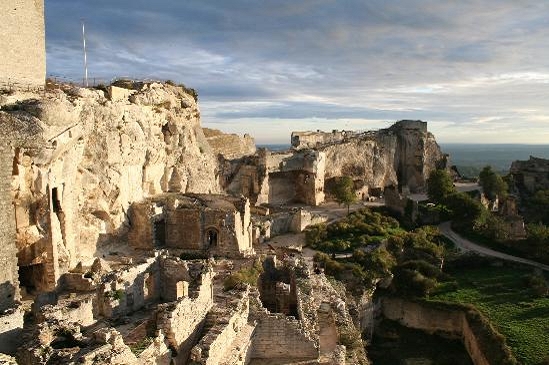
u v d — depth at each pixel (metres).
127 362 24.47
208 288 35.56
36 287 47.62
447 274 75.81
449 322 64.38
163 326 29.45
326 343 41.00
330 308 47.00
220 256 61.94
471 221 94.12
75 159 53.47
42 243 46.66
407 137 131.88
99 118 59.72
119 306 35.31
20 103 45.97
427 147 134.12
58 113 46.78
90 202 58.69
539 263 81.19
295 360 36.62
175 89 82.50
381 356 59.28
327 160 111.69
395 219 96.88
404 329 66.50
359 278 66.44
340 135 129.00
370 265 70.12
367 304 63.25
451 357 59.47
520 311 63.34
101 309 34.88
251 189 98.06
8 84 48.88
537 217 110.75
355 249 77.12
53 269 47.00
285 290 48.72
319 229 82.38
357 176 117.94
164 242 66.00
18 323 28.34
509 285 72.38
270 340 37.06
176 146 77.94
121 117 63.78
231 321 33.69
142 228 64.19
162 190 76.00
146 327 30.73
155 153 71.56
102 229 60.25
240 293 38.88
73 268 51.06
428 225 96.38
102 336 24.62
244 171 98.88
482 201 107.25
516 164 133.88
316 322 42.06
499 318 61.47
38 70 52.47
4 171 41.59
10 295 41.34
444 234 93.31
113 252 60.88
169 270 39.75
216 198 72.69
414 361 58.28
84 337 25.75
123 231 63.38
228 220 64.12
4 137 41.97
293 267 56.28
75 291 45.09
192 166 80.56
